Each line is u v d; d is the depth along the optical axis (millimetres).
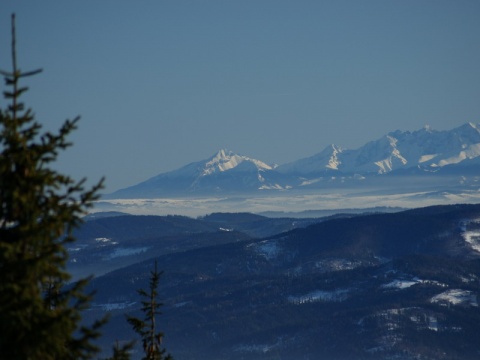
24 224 64625
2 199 65312
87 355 65375
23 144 65750
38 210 65312
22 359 62406
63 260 65375
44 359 64000
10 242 64562
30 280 64688
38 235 64188
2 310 62344
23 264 63438
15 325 62312
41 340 62750
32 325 63000
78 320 65250
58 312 65062
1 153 65312
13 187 64938
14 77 65438
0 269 63594
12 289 62906
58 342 64000
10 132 65562
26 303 63250
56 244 65125
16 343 62688
